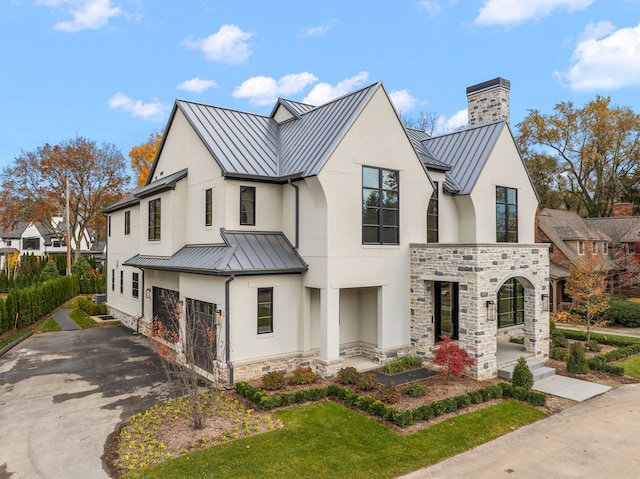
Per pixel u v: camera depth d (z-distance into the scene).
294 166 14.96
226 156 14.91
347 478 7.88
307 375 12.89
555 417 11.23
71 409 11.26
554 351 16.97
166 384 13.28
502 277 14.61
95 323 24.14
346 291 15.88
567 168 44.47
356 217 14.36
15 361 16.25
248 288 13.27
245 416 10.52
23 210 49.78
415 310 15.67
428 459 8.71
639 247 32.69
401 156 15.70
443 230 17.84
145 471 7.89
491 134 18.98
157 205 18.78
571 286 22.48
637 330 24.09
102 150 49.97
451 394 12.22
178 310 14.46
